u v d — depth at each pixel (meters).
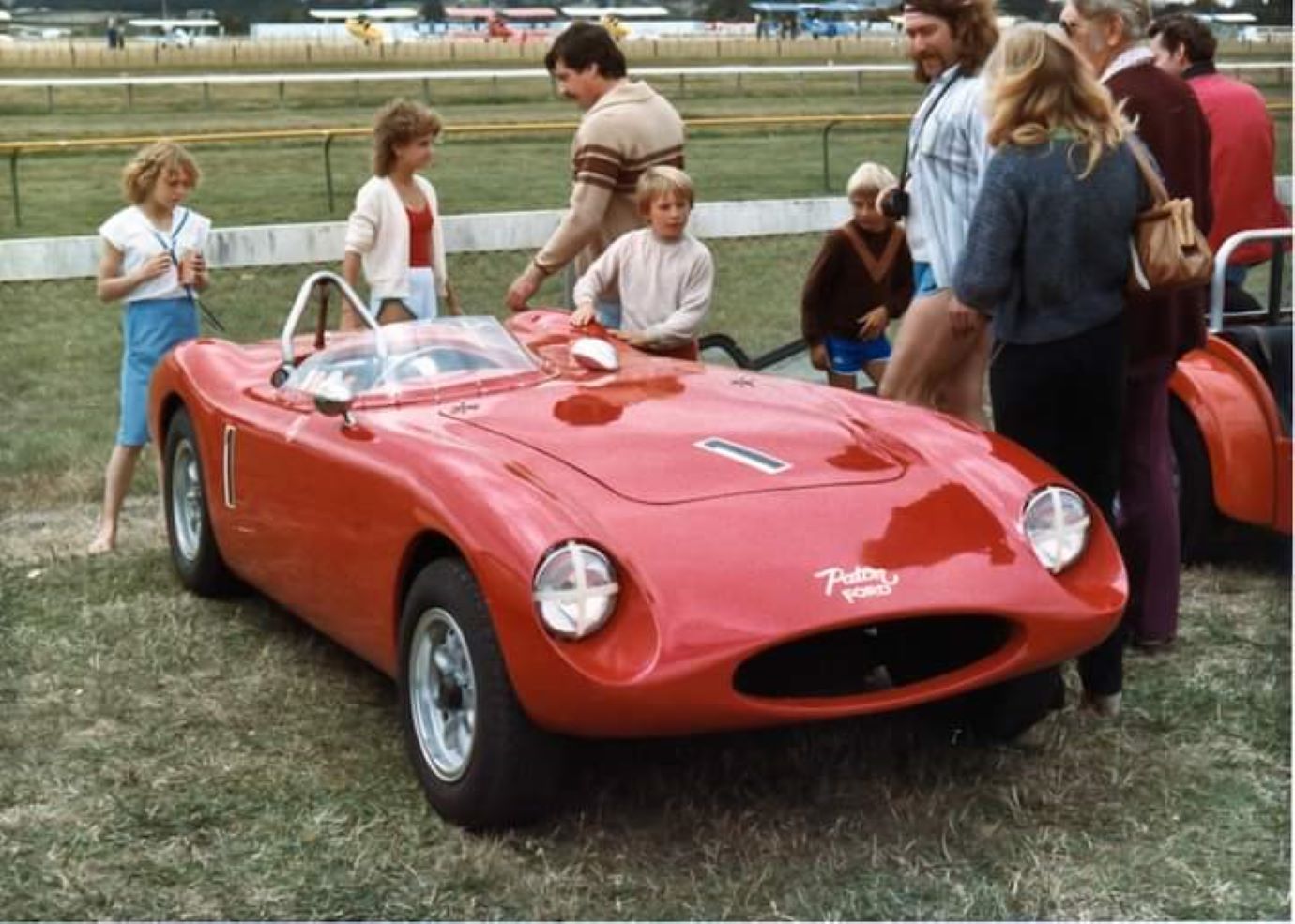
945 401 5.60
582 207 6.39
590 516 3.78
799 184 22.86
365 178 23.86
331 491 4.44
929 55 5.29
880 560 3.77
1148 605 5.13
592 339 5.04
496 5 170.50
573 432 4.27
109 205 20.75
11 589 6.00
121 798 4.16
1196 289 4.96
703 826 3.96
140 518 7.09
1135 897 3.56
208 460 5.41
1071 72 4.25
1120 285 4.38
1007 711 4.30
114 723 4.71
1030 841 3.82
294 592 4.90
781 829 3.93
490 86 57.22
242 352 5.81
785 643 3.58
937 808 4.02
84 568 6.27
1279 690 4.78
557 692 3.58
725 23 156.25
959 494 4.07
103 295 6.41
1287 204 13.74
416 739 4.07
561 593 3.58
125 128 34.72
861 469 4.14
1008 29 4.34
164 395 5.88
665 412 4.47
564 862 3.79
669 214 6.02
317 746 4.52
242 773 4.33
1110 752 4.37
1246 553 6.19
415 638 4.05
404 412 4.60
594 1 166.88
